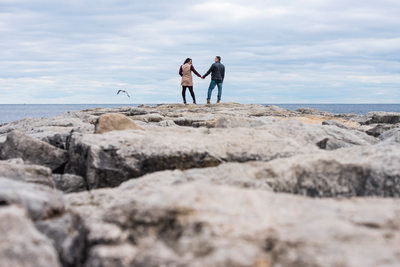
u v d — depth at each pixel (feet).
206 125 41.52
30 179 18.16
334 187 16.72
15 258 9.23
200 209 10.16
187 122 45.60
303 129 26.11
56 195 14.15
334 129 27.09
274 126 26.58
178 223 9.91
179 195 10.80
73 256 10.69
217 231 9.45
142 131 24.50
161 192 11.36
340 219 10.09
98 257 9.49
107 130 25.76
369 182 16.61
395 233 9.34
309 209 10.66
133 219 10.36
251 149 21.65
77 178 20.59
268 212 10.32
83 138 22.66
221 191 11.16
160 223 10.11
